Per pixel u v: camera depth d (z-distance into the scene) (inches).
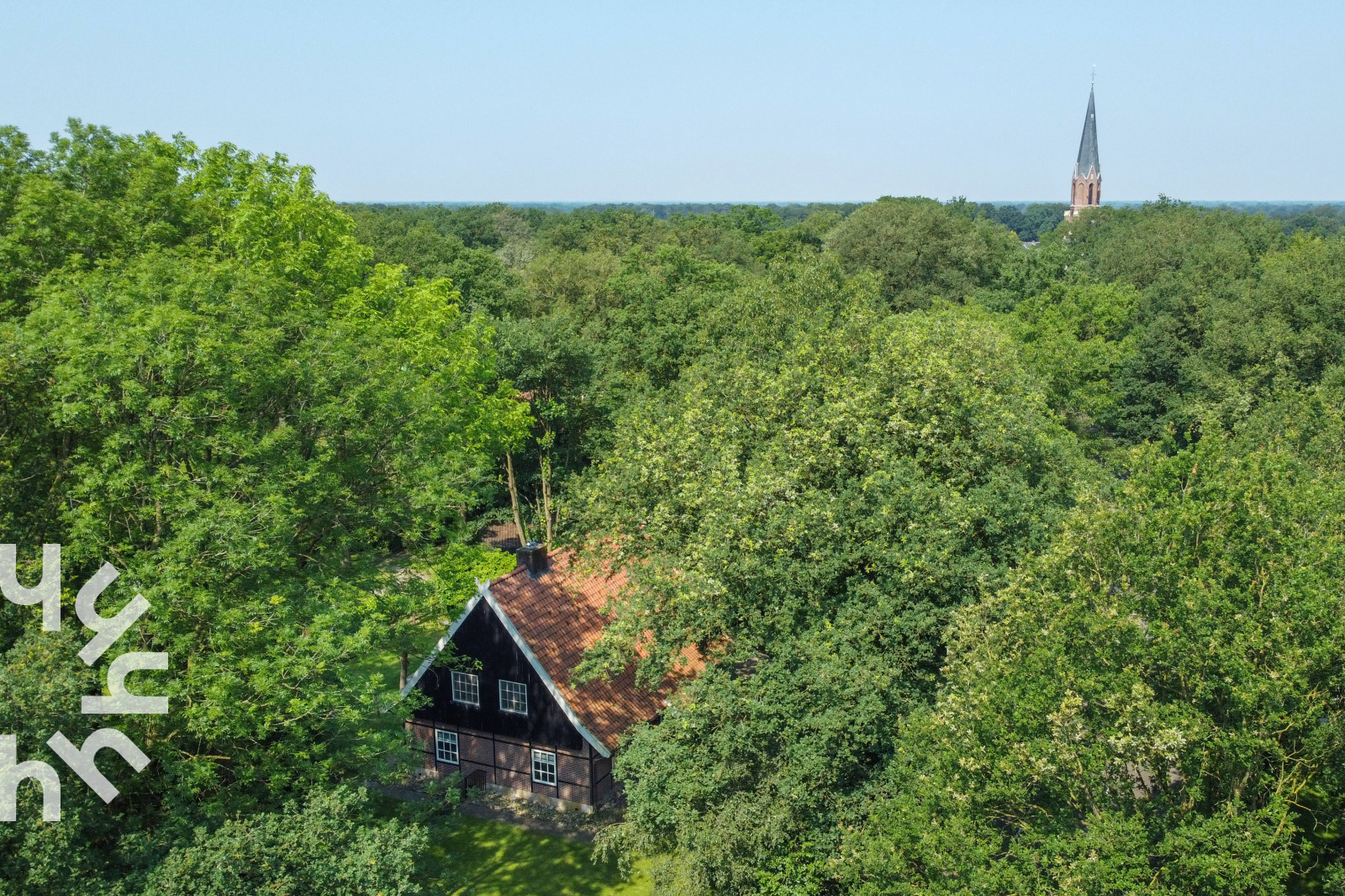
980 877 561.0
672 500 924.0
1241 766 612.4
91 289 784.3
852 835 663.1
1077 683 592.1
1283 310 2158.0
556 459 1910.7
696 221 4953.3
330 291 1227.2
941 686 754.2
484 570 1220.5
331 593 773.9
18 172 1016.2
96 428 749.9
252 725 690.8
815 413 995.3
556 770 1050.1
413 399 936.3
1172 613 597.0
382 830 642.2
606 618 1117.7
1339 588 592.1
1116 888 541.6
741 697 730.2
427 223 4173.2
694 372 1448.1
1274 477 666.8
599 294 2635.3
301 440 852.6
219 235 1120.2
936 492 839.7
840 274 1743.4
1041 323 2541.8
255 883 572.7
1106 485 1010.7
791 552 808.3
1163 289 2598.4
